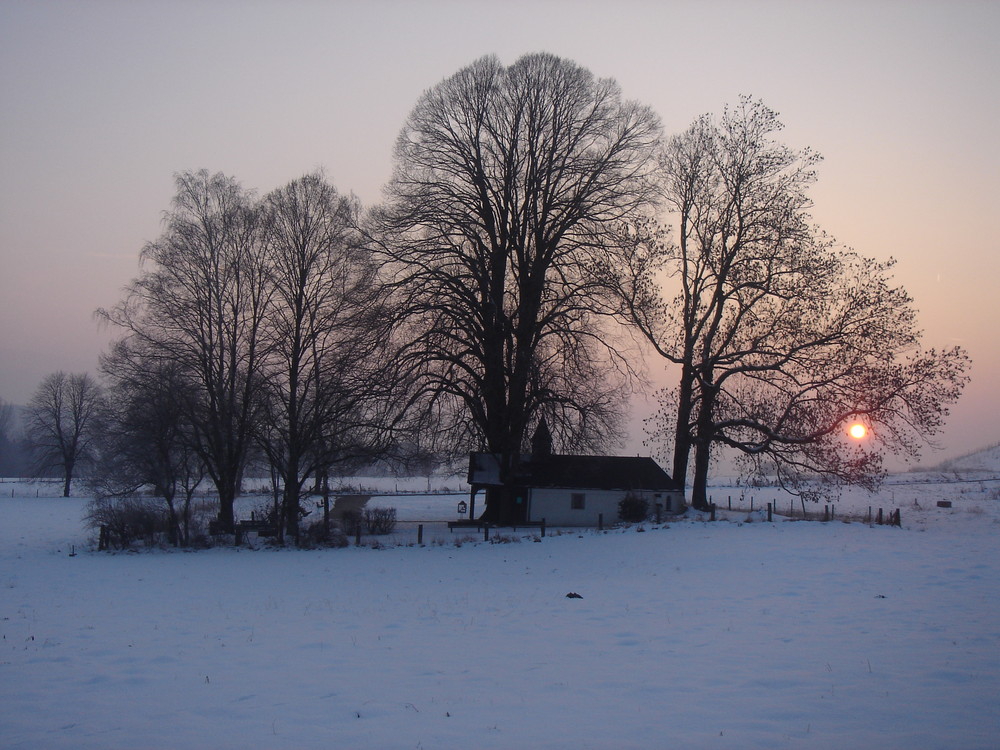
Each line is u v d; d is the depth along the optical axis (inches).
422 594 932.0
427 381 1642.5
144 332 1598.2
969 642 609.3
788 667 547.5
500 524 1827.0
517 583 1003.3
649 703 471.5
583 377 1647.4
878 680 508.4
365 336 1592.0
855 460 1676.9
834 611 746.2
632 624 716.0
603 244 1667.1
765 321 1736.0
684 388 1852.9
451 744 406.3
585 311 1669.5
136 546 1596.9
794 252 1699.1
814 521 1596.9
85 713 474.0
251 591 980.6
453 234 1657.2
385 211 1664.6
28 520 2345.0
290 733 429.7
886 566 1021.2
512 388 1674.5
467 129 1722.4
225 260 1649.9
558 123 1688.0
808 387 1722.4
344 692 508.7
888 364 1657.2
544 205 1699.1
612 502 1909.4
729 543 1300.4
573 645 636.7
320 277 1679.4
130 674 563.2
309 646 649.0
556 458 1987.0
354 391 1569.9
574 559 1228.5
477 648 632.4
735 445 1790.1
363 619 772.0
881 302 1657.2
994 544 1237.7
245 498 2765.7
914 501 2321.6
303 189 1676.9
